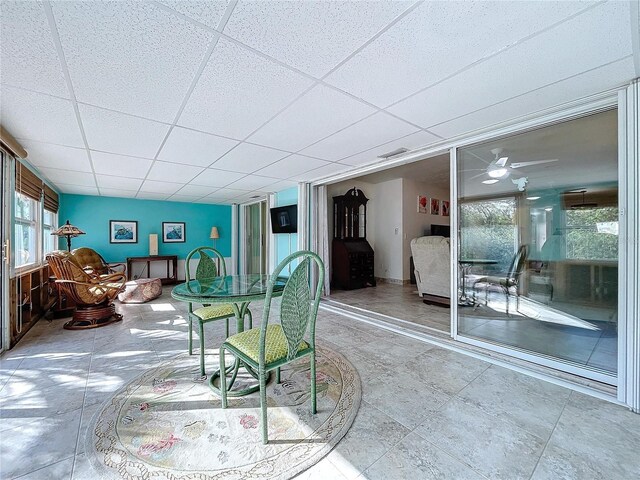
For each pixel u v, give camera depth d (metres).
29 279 3.45
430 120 2.37
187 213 6.96
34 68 1.57
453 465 1.31
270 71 1.64
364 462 1.33
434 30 1.31
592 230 2.13
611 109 1.99
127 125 2.38
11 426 1.58
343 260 5.83
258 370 1.49
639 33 1.34
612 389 1.92
